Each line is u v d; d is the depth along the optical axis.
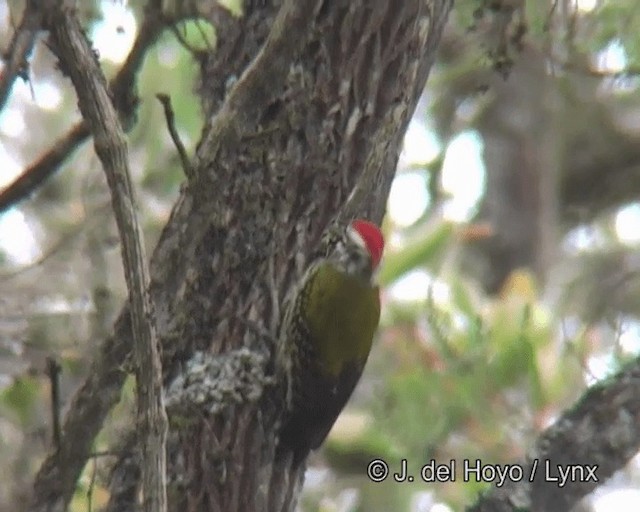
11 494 12.55
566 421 8.66
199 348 9.20
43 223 15.10
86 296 12.91
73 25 7.14
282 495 9.27
